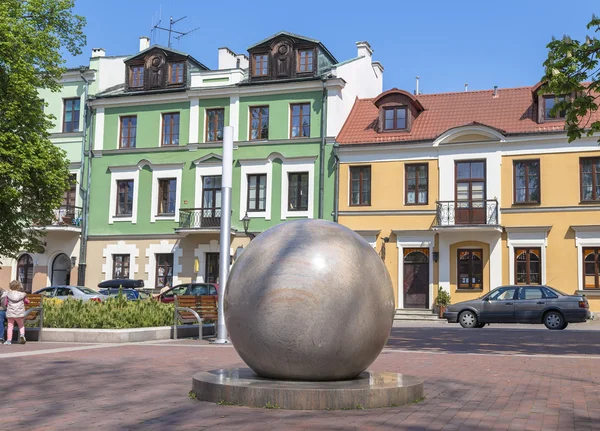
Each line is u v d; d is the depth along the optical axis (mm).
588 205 29516
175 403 7539
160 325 18266
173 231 35438
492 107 33094
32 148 26406
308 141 33812
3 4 26344
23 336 15805
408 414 6902
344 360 7398
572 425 6516
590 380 9641
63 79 38031
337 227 7934
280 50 35000
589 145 29656
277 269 7402
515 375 10156
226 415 6793
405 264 32125
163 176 36000
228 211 16375
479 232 30750
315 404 7047
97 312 17562
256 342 7395
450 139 31438
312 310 7215
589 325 26469
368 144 32688
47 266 36750
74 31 28891
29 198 27984
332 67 34125
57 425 6418
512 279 30297
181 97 35969
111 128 37188
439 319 29906
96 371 10492
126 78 37531
